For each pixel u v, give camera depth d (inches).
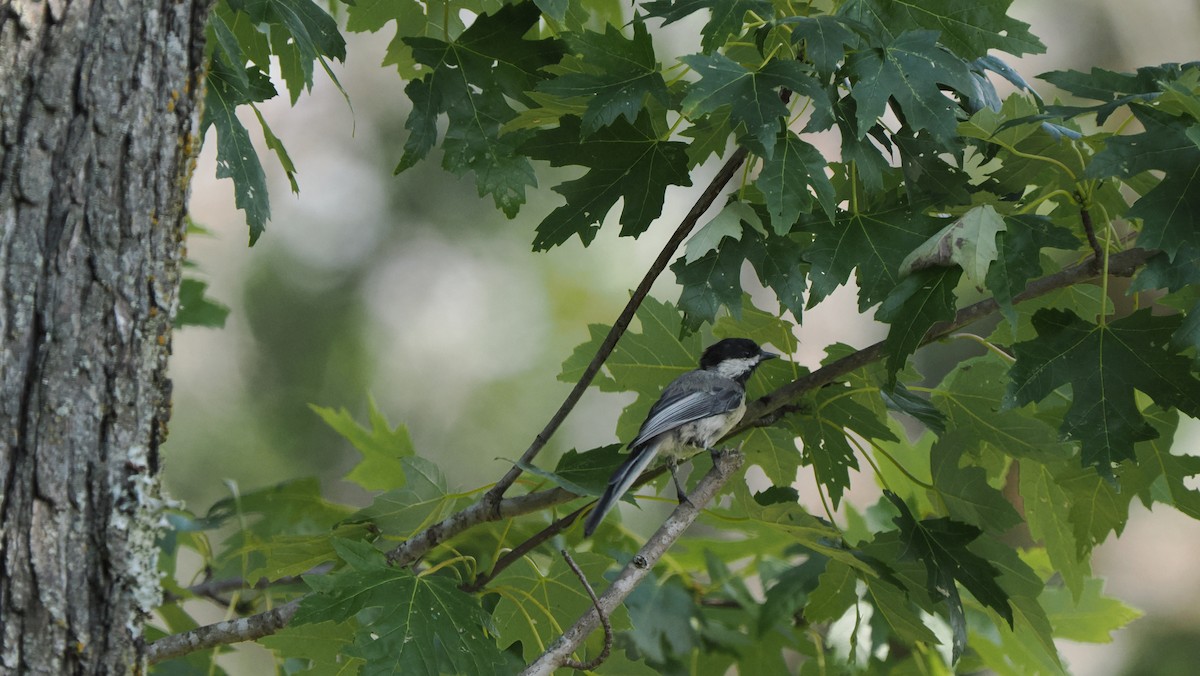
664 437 327.9
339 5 422.0
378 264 960.9
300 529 362.9
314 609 240.8
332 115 994.1
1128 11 909.2
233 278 943.7
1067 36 921.5
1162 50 904.9
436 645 241.1
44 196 189.2
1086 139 296.4
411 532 311.7
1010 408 276.5
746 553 426.9
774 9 295.0
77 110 191.5
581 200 301.0
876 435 323.0
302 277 952.9
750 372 352.2
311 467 884.6
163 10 199.8
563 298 970.1
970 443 342.6
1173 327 272.2
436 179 968.3
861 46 279.4
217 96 271.1
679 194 981.8
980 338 318.7
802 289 286.5
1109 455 271.0
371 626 238.8
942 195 298.0
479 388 950.4
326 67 290.0
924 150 294.5
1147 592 829.8
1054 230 281.1
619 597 251.6
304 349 935.0
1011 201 307.7
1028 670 400.5
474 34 307.3
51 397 189.2
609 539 409.7
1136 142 269.0
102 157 193.2
